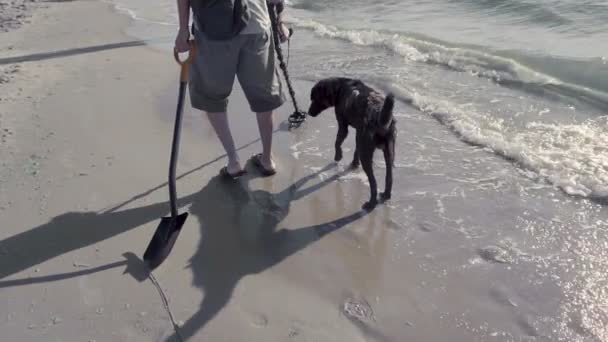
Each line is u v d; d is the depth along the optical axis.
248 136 4.75
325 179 4.03
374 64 6.61
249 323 2.62
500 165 4.09
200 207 3.66
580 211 3.45
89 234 3.33
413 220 3.47
